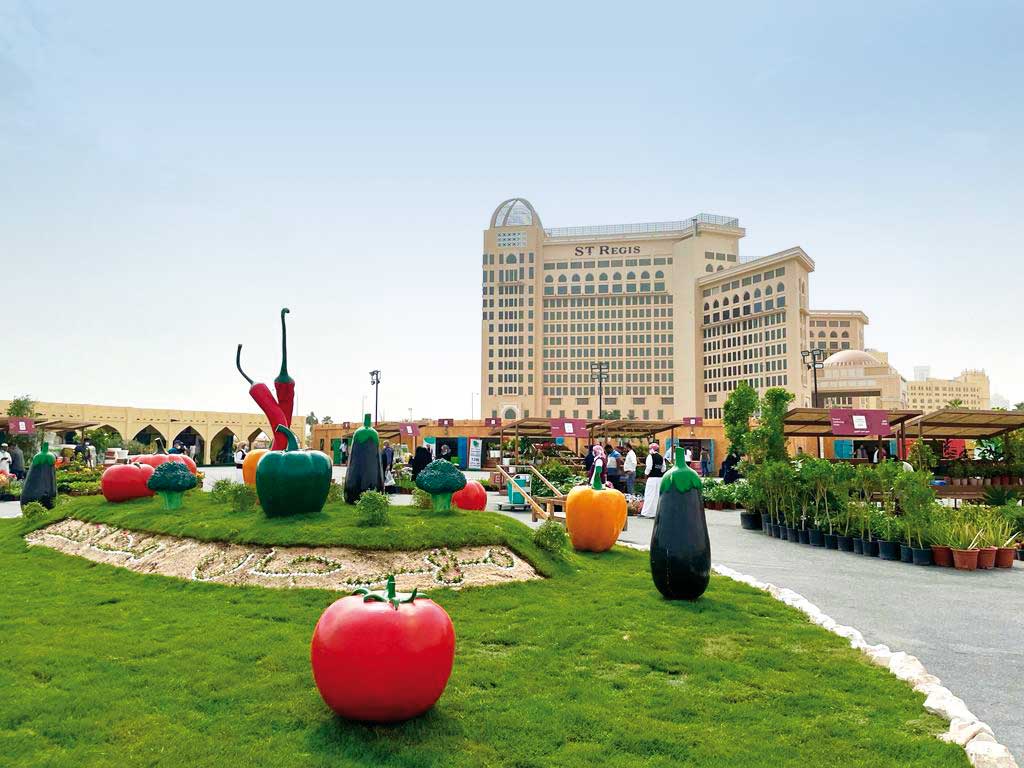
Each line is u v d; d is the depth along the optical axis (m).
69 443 49.62
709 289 115.00
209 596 8.53
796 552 13.38
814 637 6.99
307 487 10.74
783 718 5.05
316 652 4.79
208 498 14.51
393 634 4.69
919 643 7.33
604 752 4.51
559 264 121.00
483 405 118.12
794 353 99.69
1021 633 7.72
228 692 5.39
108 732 4.70
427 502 12.59
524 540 10.50
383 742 4.56
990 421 24.19
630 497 20.45
